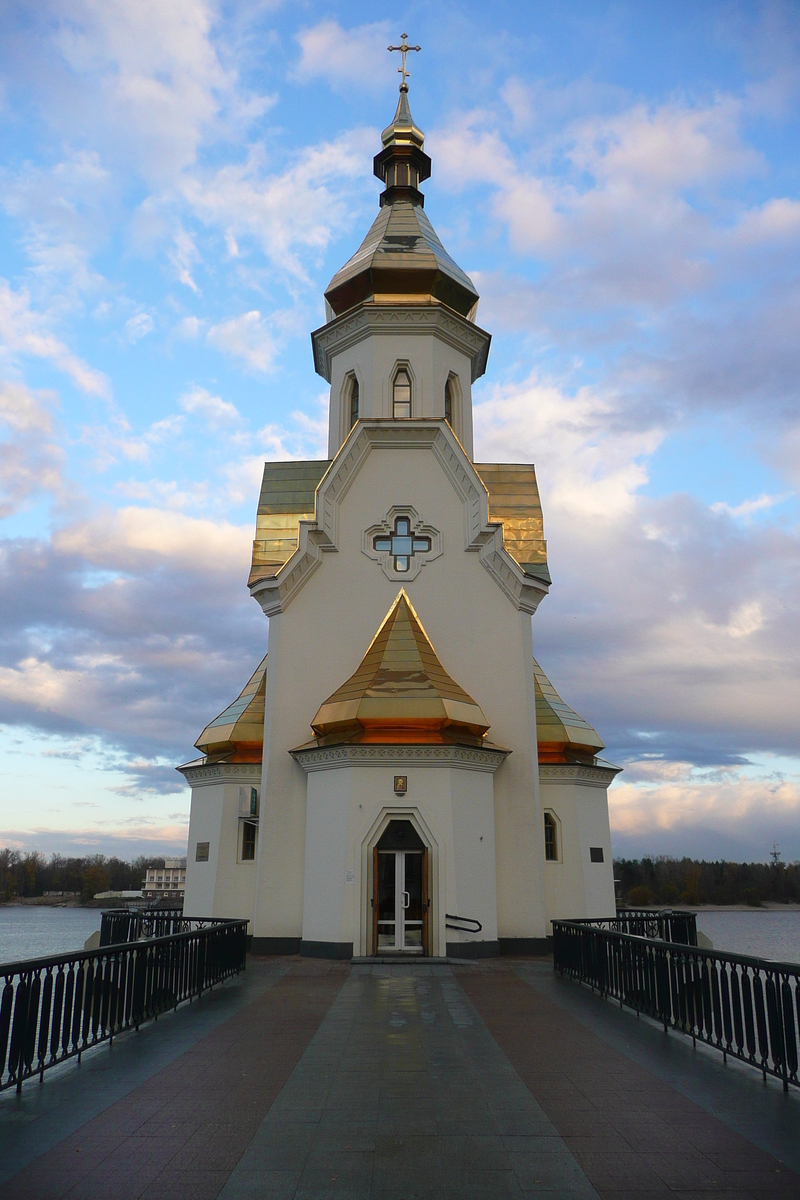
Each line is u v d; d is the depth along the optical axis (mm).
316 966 17141
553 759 24281
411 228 27547
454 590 22562
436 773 19359
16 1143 6320
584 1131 6625
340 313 26797
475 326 26125
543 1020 11156
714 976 9258
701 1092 7711
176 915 22594
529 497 24797
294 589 22391
